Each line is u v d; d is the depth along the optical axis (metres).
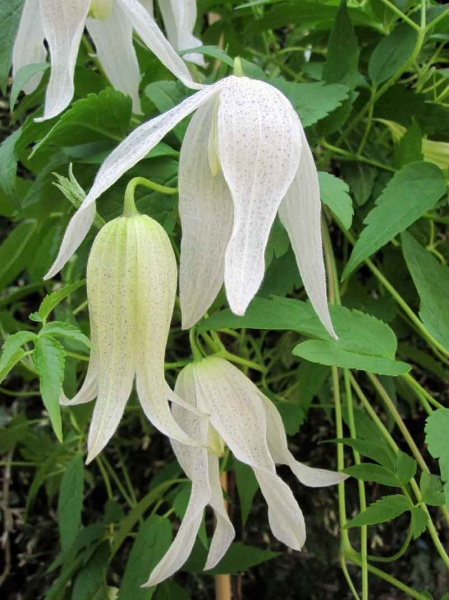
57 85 0.19
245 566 0.25
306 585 0.31
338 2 0.25
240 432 0.18
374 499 0.32
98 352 0.16
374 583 0.31
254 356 0.31
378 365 0.18
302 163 0.16
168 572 0.18
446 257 0.27
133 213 0.16
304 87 0.22
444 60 0.27
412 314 0.23
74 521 0.26
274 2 0.24
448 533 0.31
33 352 0.16
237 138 0.15
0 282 0.30
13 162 0.21
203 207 0.17
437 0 0.30
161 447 0.33
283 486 0.18
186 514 0.18
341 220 0.19
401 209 0.20
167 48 0.19
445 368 0.31
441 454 0.17
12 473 0.33
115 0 0.23
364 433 0.24
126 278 0.16
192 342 0.19
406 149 0.23
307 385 0.25
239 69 0.17
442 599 0.19
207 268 0.17
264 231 0.15
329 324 0.16
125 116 0.22
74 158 0.22
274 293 0.22
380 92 0.24
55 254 0.25
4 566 0.32
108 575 0.31
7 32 0.24
